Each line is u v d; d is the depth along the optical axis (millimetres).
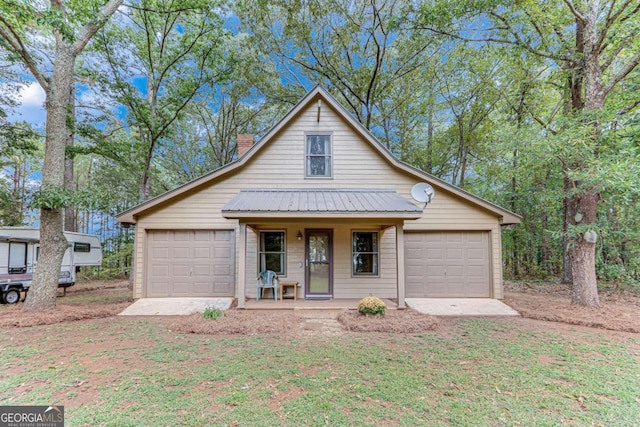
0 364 4824
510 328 6988
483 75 16031
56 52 8812
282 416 3334
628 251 12359
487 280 10117
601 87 9016
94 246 14609
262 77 18156
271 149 10312
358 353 5262
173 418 3285
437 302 9516
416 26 12117
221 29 14008
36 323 7188
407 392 3893
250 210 7992
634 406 3602
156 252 9844
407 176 10383
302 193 9820
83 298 11086
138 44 14898
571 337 6312
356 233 10164
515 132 9289
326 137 10461
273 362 4863
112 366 4727
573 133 7973
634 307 8906
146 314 8438
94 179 21516
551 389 4023
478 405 3596
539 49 10555
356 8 16547
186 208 9922
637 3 9250
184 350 5434
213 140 22422
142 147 15172
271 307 8469
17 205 17750
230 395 3797
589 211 8859
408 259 10203
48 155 8516
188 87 14664
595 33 8938
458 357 5137
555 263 16250
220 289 9859
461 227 10125
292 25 16797
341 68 17953
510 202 16219
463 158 18547
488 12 10414
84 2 8992
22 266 11375
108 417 3309
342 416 3340
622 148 8414
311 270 10000
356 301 9398
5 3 7238
